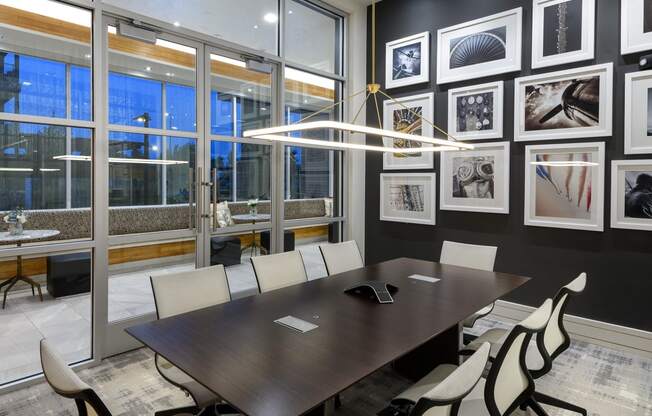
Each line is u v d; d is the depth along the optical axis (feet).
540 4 13.42
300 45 16.65
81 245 11.06
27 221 10.30
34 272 10.85
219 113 14.05
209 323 7.50
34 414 8.80
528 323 6.07
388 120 17.72
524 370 6.85
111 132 11.57
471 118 15.19
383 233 18.21
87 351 11.43
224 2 13.97
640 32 11.73
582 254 13.03
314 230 17.58
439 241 16.43
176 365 5.84
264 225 15.56
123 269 12.07
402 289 9.80
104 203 11.37
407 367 10.41
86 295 11.55
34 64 10.23
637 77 11.77
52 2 10.52
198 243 13.60
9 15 9.95
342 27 18.29
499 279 10.75
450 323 7.55
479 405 6.36
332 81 18.12
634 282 12.12
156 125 12.50
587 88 12.62
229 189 14.43
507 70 14.21
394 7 17.51
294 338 6.82
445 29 15.74
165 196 12.81
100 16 11.05
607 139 12.42
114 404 9.16
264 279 10.75
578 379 10.39
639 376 10.55
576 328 13.07
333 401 8.81
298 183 16.76
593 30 12.52
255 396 5.00
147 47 12.29
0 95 9.76
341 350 6.36
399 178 17.48
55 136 10.62
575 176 12.98
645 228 11.76
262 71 15.19
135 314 12.33
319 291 9.62
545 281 13.82
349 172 18.38
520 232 14.32
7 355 10.62
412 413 4.16
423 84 16.66
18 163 10.10
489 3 14.73
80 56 10.95
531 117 13.73
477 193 15.16
